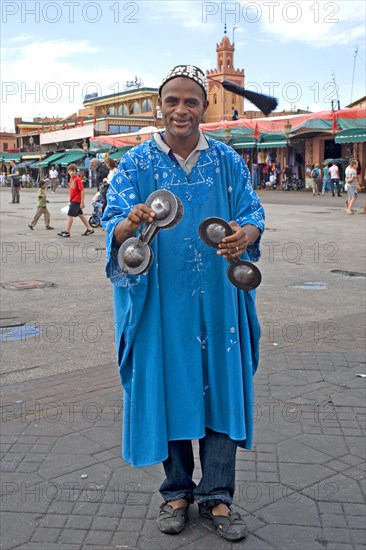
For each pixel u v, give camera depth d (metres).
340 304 7.64
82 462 3.66
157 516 3.10
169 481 2.98
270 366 5.30
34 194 38.88
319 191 32.94
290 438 3.94
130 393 2.84
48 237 14.56
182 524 2.97
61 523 3.06
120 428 4.09
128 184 2.73
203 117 2.77
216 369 2.82
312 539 2.91
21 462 3.65
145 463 2.79
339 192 28.95
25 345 5.96
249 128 24.19
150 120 44.56
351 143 31.97
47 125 58.88
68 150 47.66
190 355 2.79
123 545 2.88
